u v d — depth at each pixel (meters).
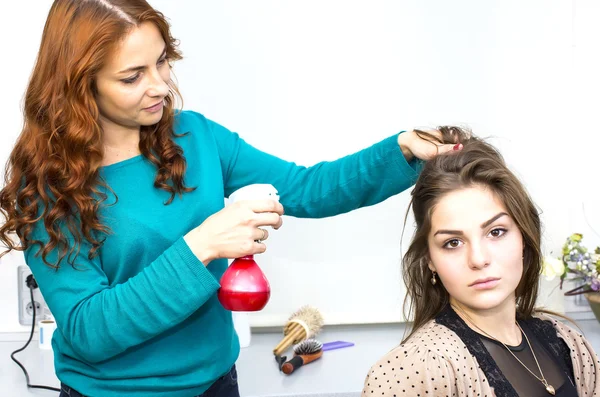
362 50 1.86
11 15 1.84
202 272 1.06
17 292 1.93
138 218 1.15
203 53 1.84
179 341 1.18
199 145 1.26
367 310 1.94
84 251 1.12
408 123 1.88
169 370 1.17
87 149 1.09
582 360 1.15
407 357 1.03
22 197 1.11
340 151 1.89
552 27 1.86
